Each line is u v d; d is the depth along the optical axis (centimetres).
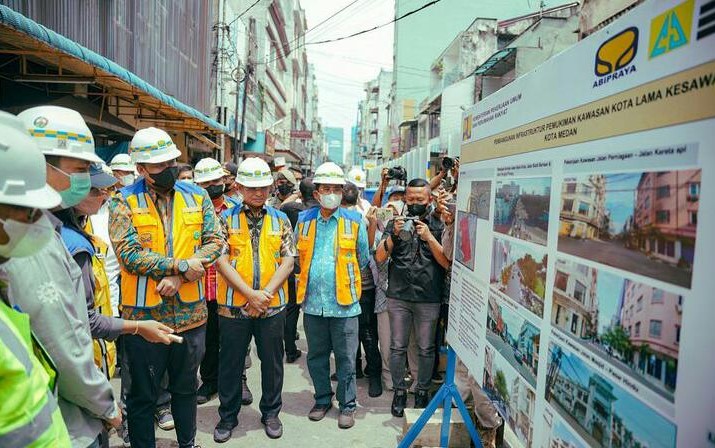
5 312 121
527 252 184
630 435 120
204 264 284
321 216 385
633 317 120
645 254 116
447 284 383
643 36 118
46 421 118
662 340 109
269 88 3020
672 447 106
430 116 2952
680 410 103
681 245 104
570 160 153
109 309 242
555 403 159
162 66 990
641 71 118
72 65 553
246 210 354
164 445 339
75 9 624
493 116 226
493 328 218
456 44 2578
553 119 165
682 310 103
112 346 248
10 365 109
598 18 977
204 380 421
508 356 200
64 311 156
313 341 384
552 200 164
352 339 375
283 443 346
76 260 195
